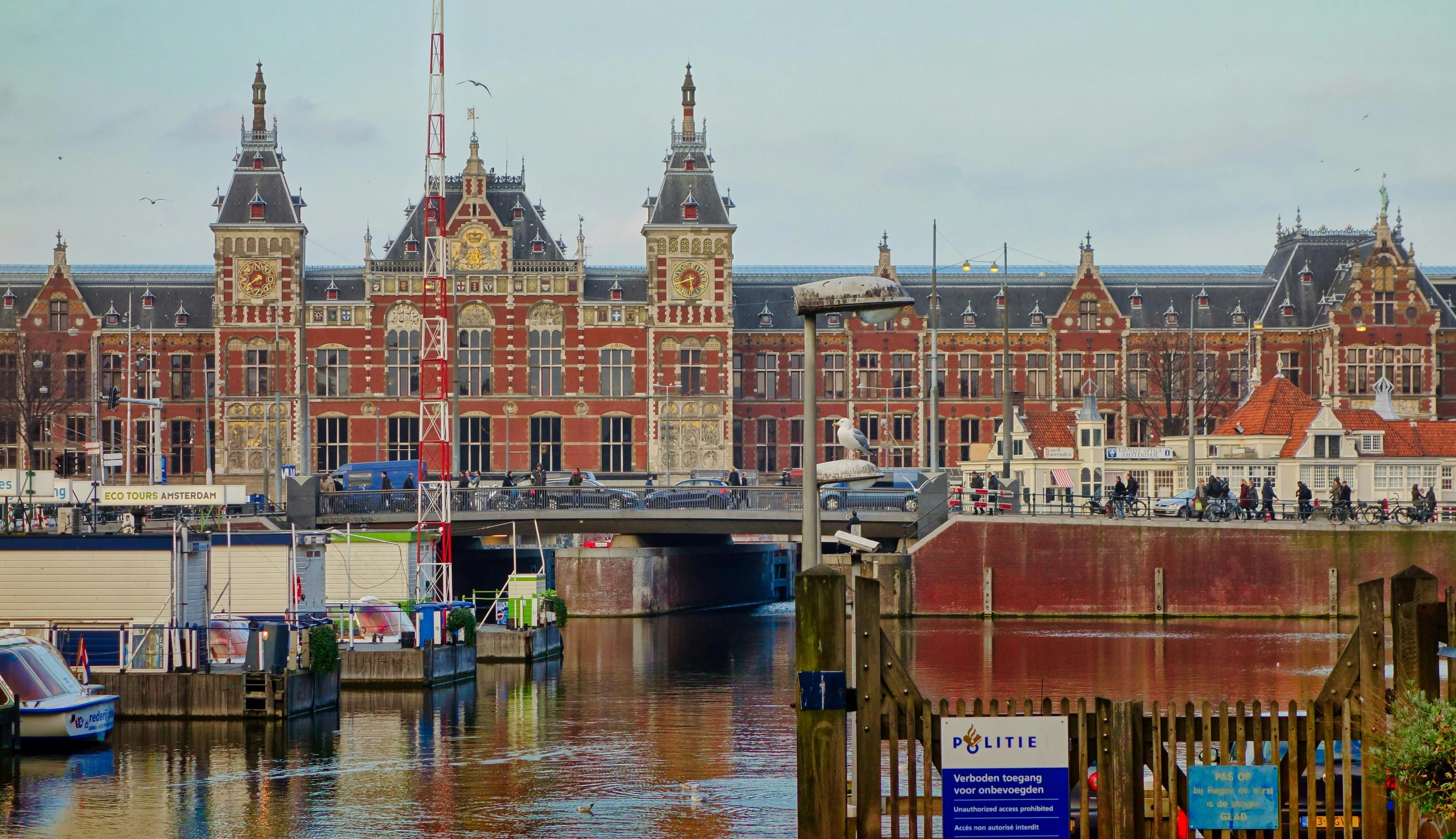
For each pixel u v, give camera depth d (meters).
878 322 33.34
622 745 58.69
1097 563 110.06
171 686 61.44
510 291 162.88
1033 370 176.62
